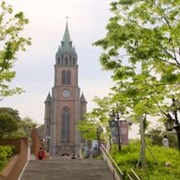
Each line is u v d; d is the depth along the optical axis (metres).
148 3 13.55
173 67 13.30
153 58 12.76
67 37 118.25
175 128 15.06
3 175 16.16
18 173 19.83
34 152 31.77
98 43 13.30
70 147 105.06
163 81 12.63
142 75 12.99
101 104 34.44
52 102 109.12
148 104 14.87
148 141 31.25
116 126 27.45
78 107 109.12
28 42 15.98
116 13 13.89
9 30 15.62
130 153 25.69
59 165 21.94
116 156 24.95
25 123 51.69
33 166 21.83
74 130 106.62
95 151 36.22
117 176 18.36
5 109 46.94
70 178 19.16
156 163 22.41
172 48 12.87
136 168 20.50
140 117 20.39
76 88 110.81
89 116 40.94
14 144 21.98
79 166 21.66
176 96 14.04
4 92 15.92
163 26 13.05
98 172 20.30
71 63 113.50
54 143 105.31
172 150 27.45
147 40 12.72
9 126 40.06
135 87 13.27
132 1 13.82
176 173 19.19
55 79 111.62
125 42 12.91
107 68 13.15
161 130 41.69
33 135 32.56
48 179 19.11
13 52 15.53
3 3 15.61
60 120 107.81
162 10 13.39
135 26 13.07
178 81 12.67
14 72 15.51
